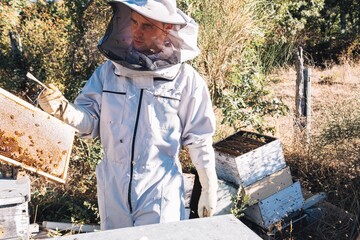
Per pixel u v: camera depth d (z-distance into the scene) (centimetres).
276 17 649
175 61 180
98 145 395
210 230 95
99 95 193
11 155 169
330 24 1191
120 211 187
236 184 317
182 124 191
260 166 320
